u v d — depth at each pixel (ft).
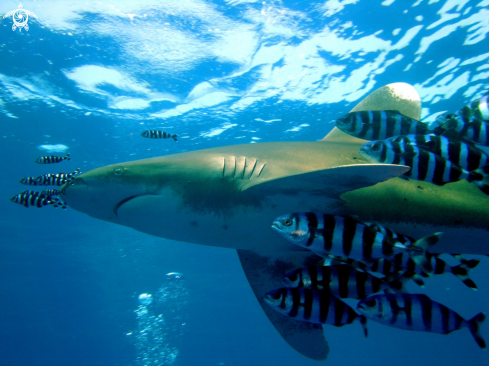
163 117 47.09
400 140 7.57
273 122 48.70
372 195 9.25
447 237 9.87
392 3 32.76
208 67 39.27
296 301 7.93
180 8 32.96
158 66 38.99
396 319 7.41
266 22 34.45
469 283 7.98
